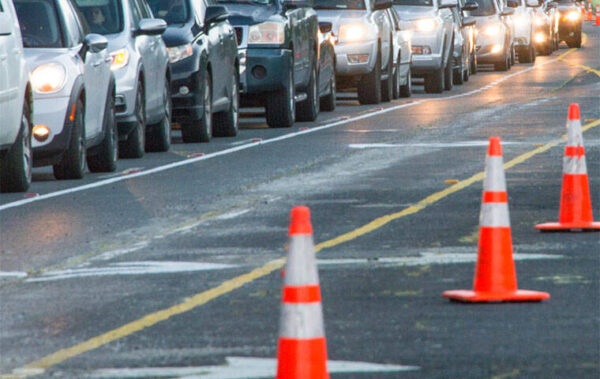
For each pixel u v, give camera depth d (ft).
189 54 156.04
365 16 225.56
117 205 104.01
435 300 66.23
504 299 65.51
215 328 60.85
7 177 112.16
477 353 55.62
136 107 138.62
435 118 191.52
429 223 91.40
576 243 82.94
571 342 57.31
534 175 119.34
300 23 188.24
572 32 469.57
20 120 110.11
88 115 123.85
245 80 178.40
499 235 65.92
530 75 312.50
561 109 201.36
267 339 58.65
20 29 117.50
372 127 178.50
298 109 192.54
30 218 97.60
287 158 138.82
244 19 179.01
